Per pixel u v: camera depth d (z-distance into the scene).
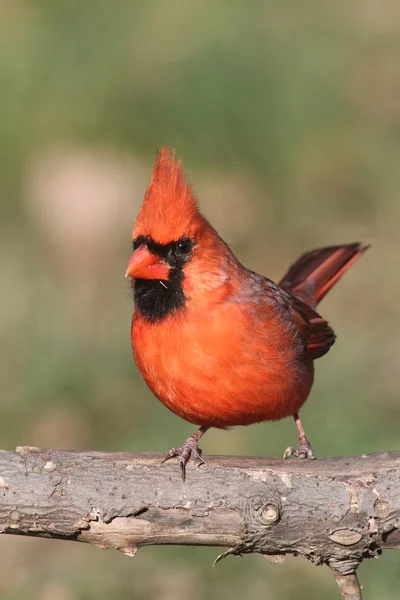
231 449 9.71
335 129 14.43
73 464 5.85
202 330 6.24
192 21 15.25
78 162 14.20
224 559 8.45
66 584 8.53
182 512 5.82
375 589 7.92
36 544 9.11
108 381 10.81
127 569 8.57
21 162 14.37
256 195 13.98
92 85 14.88
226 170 14.23
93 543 5.88
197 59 14.59
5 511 5.77
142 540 5.86
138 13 15.47
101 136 14.57
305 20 15.50
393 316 11.92
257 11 15.43
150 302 6.33
